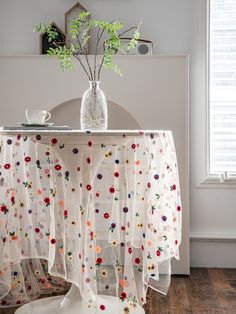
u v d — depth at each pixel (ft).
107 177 8.82
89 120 7.68
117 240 7.34
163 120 10.03
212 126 10.96
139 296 7.22
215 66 10.93
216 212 10.80
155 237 7.25
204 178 10.77
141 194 7.29
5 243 7.31
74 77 10.09
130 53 10.53
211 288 9.09
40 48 10.71
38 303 7.82
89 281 7.15
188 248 9.98
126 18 10.94
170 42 10.89
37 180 7.73
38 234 7.96
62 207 7.32
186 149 9.96
